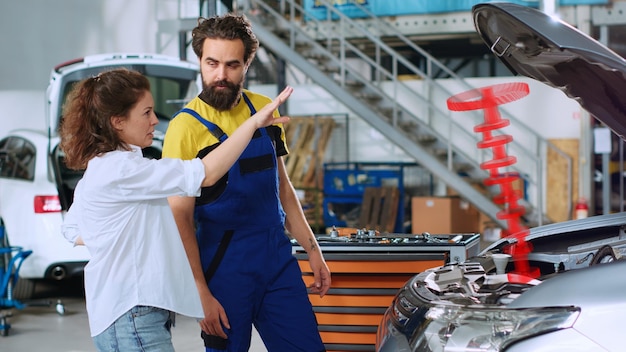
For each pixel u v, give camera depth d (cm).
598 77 255
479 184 961
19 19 1079
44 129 1108
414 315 236
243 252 298
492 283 260
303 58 980
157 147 740
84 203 239
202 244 302
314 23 1111
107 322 237
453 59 1284
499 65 1266
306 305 307
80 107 242
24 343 564
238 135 243
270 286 304
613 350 201
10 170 691
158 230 242
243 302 299
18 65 1080
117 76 241
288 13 1144
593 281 212
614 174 1009
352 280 358
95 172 238
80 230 243
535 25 249
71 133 242
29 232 666
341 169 1094
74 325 619
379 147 1138
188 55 1210
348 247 359
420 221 1023
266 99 313
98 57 705
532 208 938
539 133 1059
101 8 1162
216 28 288
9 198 674
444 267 293
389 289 355
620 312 204
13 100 1079
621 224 317
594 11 996
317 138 1131
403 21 1088
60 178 664
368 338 359
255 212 300
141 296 237
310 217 1100
